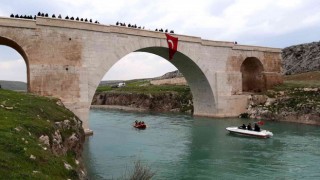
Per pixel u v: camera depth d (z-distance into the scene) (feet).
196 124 183.21
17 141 52.24
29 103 93.45
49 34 136.67
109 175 81.35
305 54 328.08
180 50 183.42
